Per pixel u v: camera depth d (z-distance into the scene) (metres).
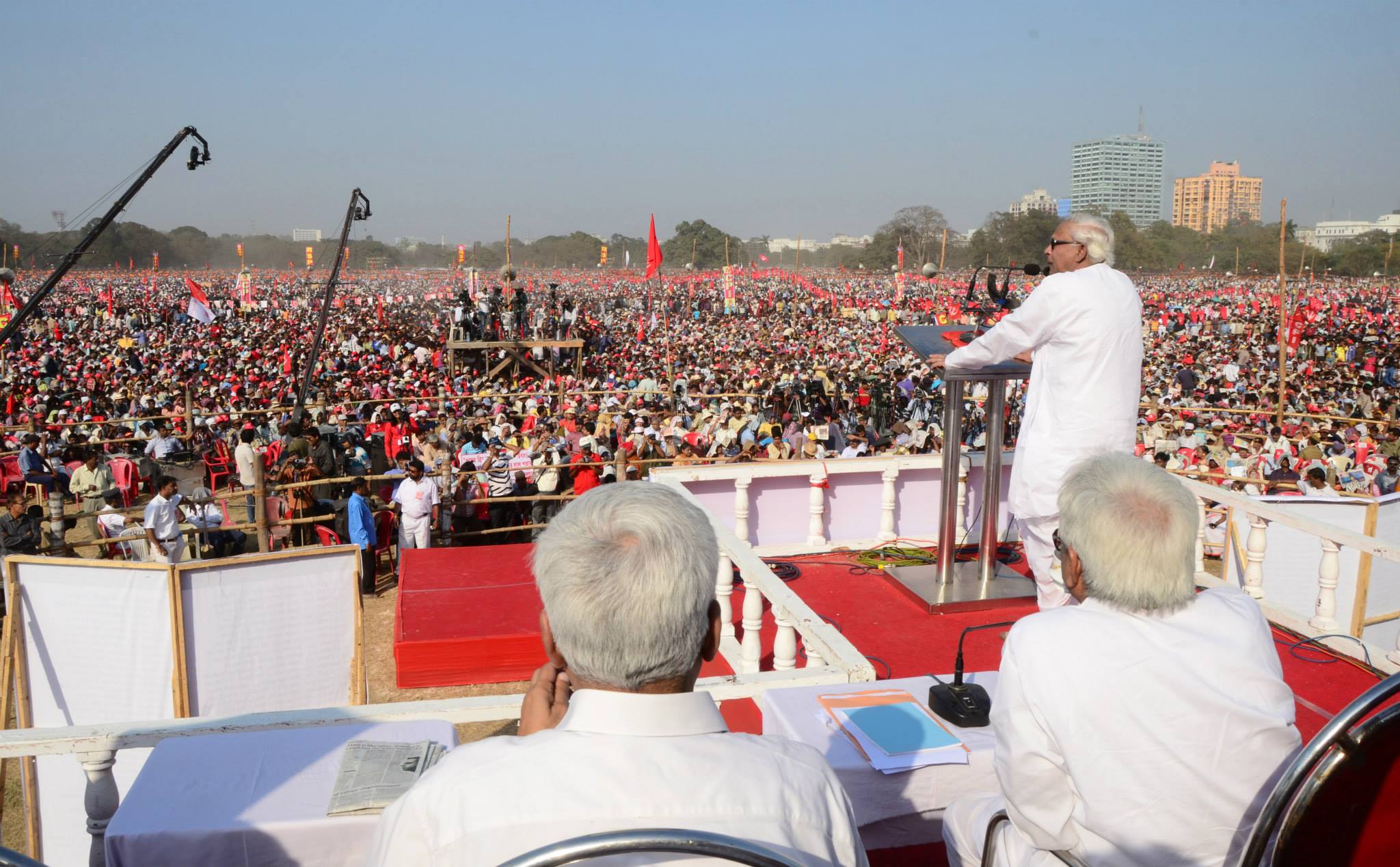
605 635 1.53
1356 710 1.68
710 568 1.64
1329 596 5.57
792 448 16.77
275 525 11.92
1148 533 2.22
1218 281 114.00
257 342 41.53
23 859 1.64
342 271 161.88
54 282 15.05
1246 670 2.19
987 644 5.54
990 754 3.01
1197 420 20.31
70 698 6.54
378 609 10.88
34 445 15.76
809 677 3.76
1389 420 19.66
